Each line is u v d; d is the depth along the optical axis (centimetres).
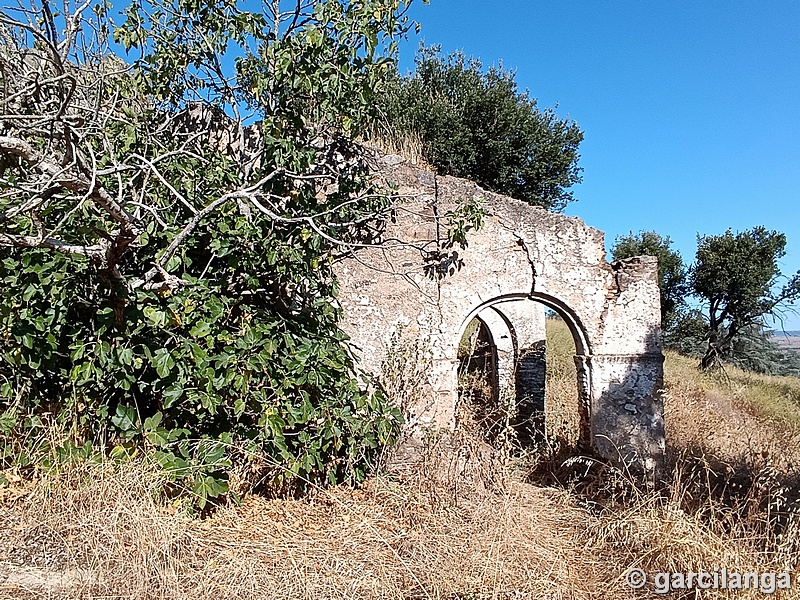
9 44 551
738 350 2445
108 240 460
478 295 789
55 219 545
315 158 744
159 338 529
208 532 499
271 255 593
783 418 1327
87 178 436
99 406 517
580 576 512
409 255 780
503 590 456
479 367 1523
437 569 471
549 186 2008
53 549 410
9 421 482
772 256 2309
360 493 629
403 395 744
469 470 645
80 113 597
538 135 1944
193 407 546
